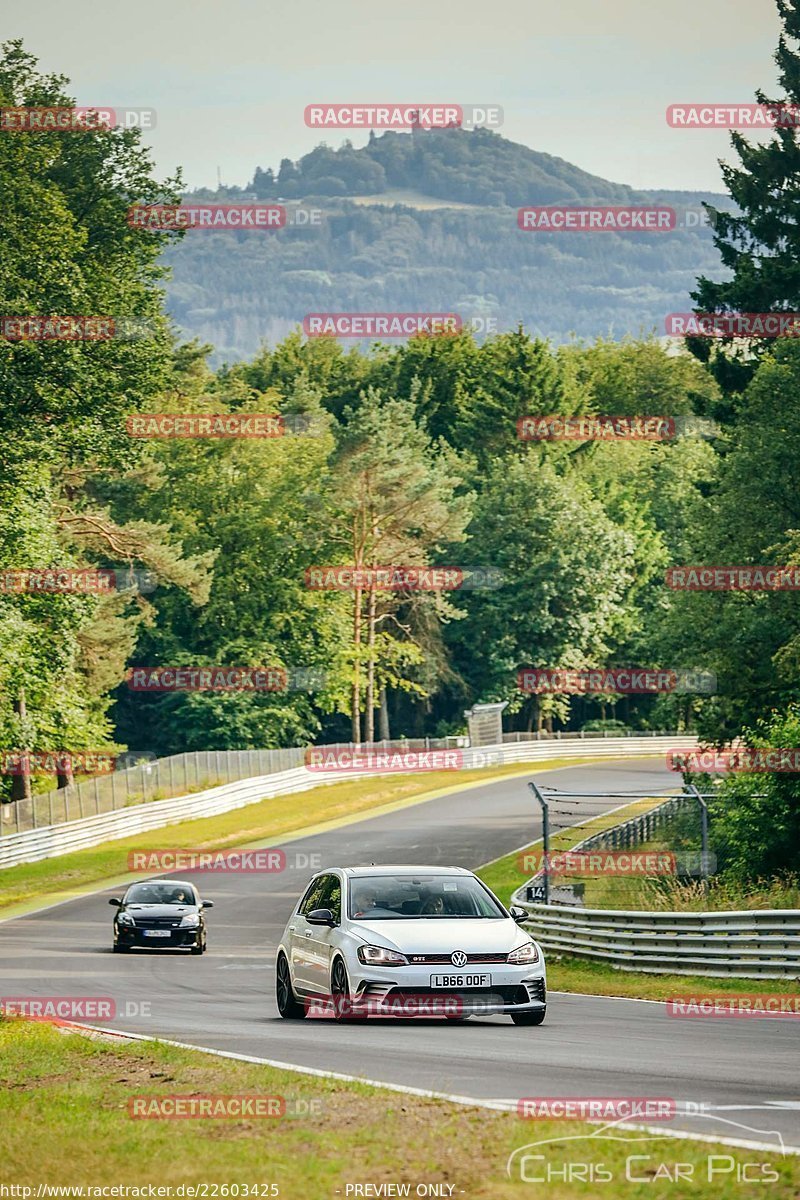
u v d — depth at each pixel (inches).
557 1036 1729.8
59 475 7440.9
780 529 5191.9
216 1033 1825.8
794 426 5147.6
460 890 1973.4
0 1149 1099.3
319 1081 1307.8
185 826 7180.1
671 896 3348.9
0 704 6082.7
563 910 3230.8
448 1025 1889.8
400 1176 946.7
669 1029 1823.3
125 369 5521.7
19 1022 1989.4
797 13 6043.3
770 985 2492.6
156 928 3612.2
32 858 6136.8
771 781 3927.2
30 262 5255.9
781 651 4264.3
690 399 6176.2
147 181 6697.8
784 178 6067.9
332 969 1875.0
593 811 7391.7
